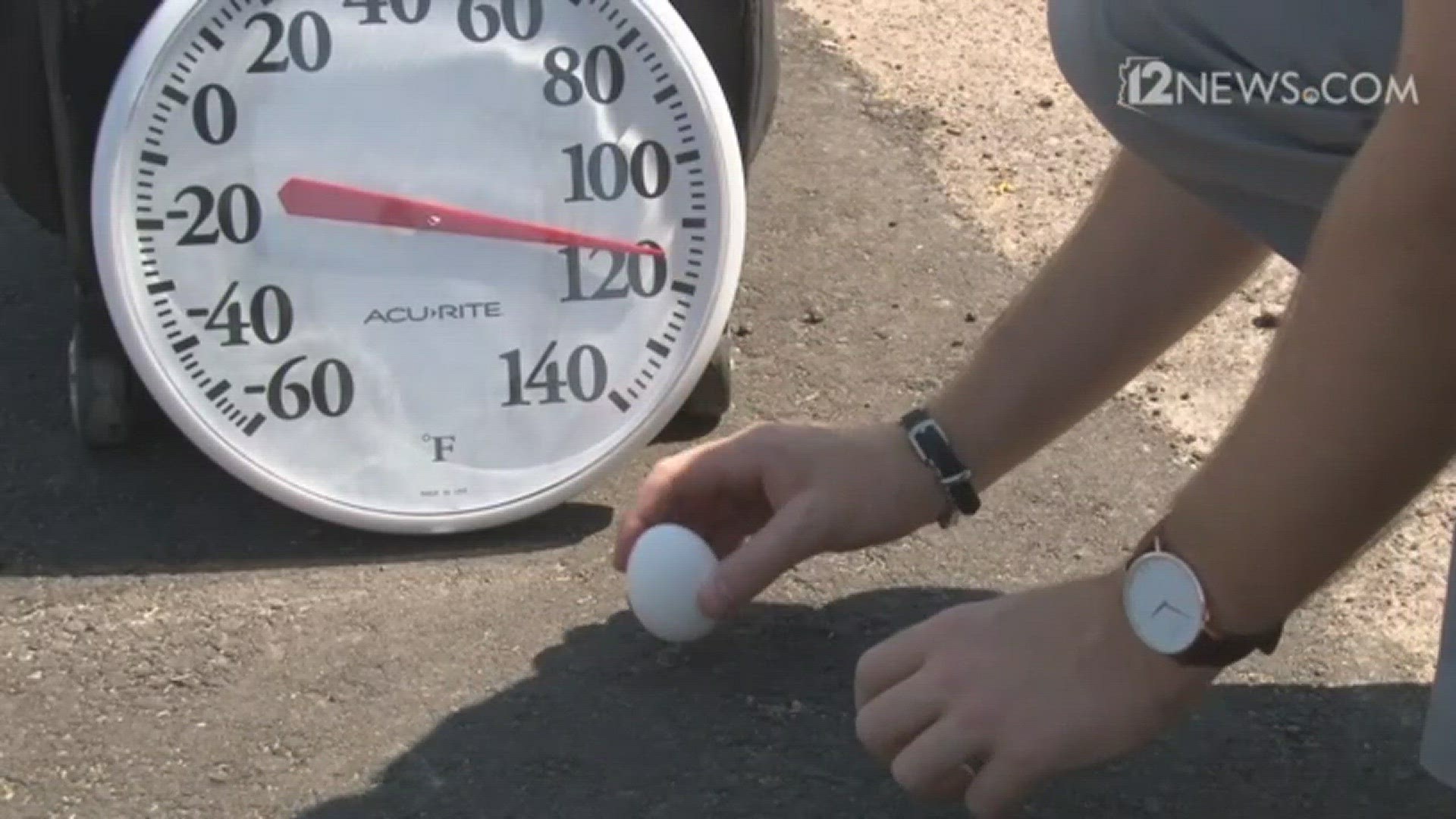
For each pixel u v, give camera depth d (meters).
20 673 1.21
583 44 1.30
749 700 1.21
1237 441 0.82
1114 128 1.09
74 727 1.17
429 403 1.30
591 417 1.33
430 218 1.29
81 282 1.37
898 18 2.21
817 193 1.83
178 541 1.33
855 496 1.16
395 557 1.32
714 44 1.37
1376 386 0.76
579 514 1.37
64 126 1.30
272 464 1.29
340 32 1.27
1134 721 0.91
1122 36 1.05
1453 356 0.75
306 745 1.16
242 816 1.11
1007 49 2.15
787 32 2.16
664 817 1.12
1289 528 0.81
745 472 1.19
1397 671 1.27
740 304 1.65
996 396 1.17
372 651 1.24
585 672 1.23
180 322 1.27
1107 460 1.47
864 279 1.70
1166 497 1.44
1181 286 1.15
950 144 1.94
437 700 1.20
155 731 1.17
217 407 1.28
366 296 1.29
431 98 1.29
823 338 1.61
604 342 1.32
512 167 1.30
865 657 0.99
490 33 1.29
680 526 1.20
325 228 1.29
